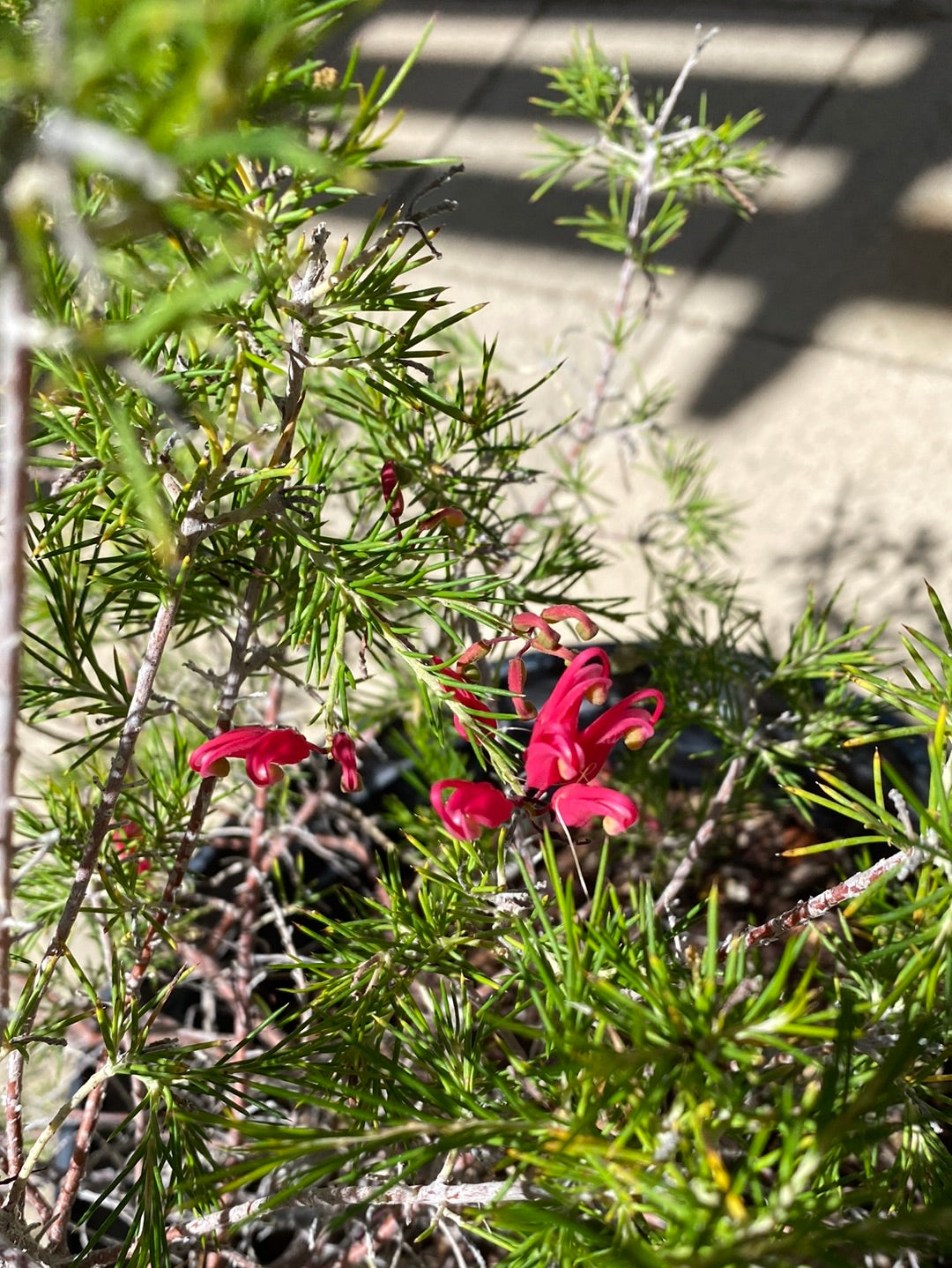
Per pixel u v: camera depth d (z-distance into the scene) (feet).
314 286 0.59
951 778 0.55
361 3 0.38
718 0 2.64
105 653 1.37
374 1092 0.63
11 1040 0.62
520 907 0.72
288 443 0.64
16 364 0.35
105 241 0.39
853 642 1.35
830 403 2.12
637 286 2.29
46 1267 0.63
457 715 0.65
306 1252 1.00
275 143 0.32
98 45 0.31
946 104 2.38
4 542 0.37
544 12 2.73
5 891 0.44
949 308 2.17
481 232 2.43
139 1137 1.01
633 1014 0.46
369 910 1.23
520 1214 0.44
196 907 1.20
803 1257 0.42
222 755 0.64
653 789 1.23
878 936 0.68
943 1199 0.53
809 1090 0.45
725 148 1.18
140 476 0.41
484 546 0.83
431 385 0.88
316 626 0.69
